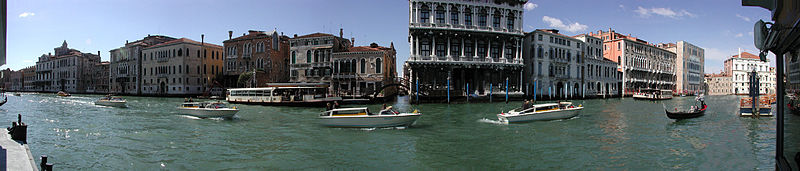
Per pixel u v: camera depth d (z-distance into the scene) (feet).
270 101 117.60
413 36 135.74
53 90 304.91
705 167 36.04
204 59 214.28
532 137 51.88
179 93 202.49
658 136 52.85
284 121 70.85
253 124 66.08
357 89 154.10
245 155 40.96
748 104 80.28
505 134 54.39
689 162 37.81
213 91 197.98
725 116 79.56
